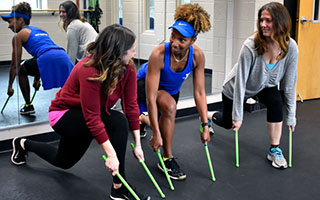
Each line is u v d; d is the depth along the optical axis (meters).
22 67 3.14
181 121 3.89
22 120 3.21
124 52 1.83
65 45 3.31
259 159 2.93
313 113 4.17
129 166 2.79
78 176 2.62
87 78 1.82
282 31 2.39
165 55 2.39
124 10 3.60
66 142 2.14
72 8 3.29
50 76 3.29
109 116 2.07
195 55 2.46
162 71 2.46
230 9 4.27
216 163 2.85
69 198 2.32
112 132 2.09
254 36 2.55
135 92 2.13
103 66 1.82
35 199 2.31
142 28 3.73
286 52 2.48
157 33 3.82
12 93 3.13
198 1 4.02
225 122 3.02
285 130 3.58
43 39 3.20
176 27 2.20
